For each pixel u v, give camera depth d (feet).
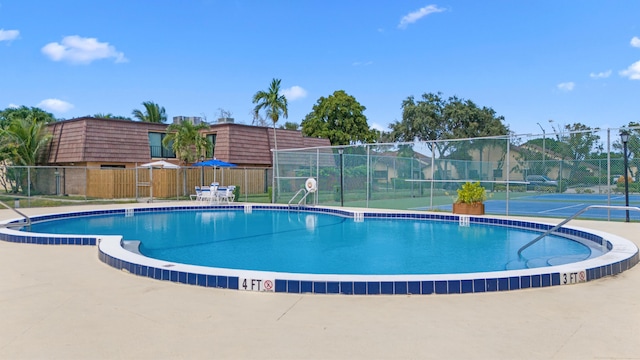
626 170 35.91
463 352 9.67
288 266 22.41
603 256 19.04
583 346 9.99
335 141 126.11
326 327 11.33
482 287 14.88
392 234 33.65
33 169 79.36
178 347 9.97
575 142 54.29
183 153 78.89
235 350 9.81
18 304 13.30
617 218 39.88
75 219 44.04
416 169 68.59
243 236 32.99
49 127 83.15
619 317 12.09
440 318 12.05
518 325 11.43
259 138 94.32
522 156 65.46
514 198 71.97
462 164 72.08
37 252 22.74
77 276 17.20
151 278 16.83
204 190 62.03
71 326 11.34
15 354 9.53
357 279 14.80
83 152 74.02
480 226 37.60
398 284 14.58
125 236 33.06
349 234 33.68
